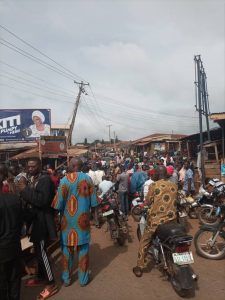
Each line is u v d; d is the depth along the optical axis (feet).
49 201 10.08
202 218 19.04
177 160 36.81
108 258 13.55
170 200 10.81
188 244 9.77
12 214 8.25
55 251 14.21
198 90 27.43
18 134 45.88
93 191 10.80
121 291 10.31
